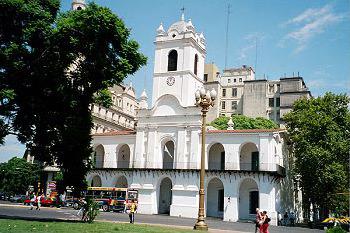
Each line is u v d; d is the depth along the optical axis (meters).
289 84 78.81
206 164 47.03
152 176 49.53
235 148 45.66
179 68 51.62
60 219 25.69
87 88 25.22
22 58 22.61
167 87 51.91
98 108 69.75
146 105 53.25
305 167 45.31
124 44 24.42
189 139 48.22
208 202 48.31
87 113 25.02
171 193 51.28
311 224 42.25
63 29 22.23
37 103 23.38
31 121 23.70
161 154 50.19
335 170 42.75
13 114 23.55
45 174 65.44
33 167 74.19
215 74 93.69
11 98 20.94
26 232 15.47
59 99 23.95
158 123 50.53
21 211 34.72
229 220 43.72
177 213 46.47
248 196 46.28
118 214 41.62
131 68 24.84
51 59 23.59
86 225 20.89
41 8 23.06
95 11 22.58
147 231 19.17
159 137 50.41
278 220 44.00
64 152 23.72
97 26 22.42
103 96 26.55
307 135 46.19
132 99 85.88
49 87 23.62
